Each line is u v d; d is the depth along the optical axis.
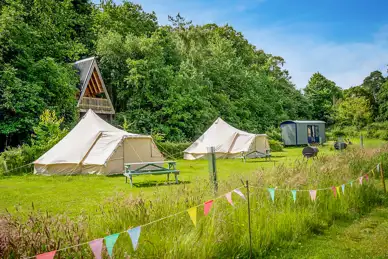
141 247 3.38
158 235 3.67
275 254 4.01
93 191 8.80
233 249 3.81
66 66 22.62
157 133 23.12
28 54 19.69
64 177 11.83
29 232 3.11
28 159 13.65
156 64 26.19
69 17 27.73
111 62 26.23
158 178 11.14
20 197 8.01
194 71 29.30
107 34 27.50
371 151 10.76
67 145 13.33
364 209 6.02
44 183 10.48
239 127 32.41
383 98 37.97
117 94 27.23
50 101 20.17
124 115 24.89
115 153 12.86
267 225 4.35
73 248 2.94
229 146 18.92
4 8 19.81
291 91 45.78
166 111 25.64
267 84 41.66
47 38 23.67
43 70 19.77
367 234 4.73
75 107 21.75
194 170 13.52
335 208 5.60
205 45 37.84
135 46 26.47
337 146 20.34
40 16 23.73
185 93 27.38
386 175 8.83
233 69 36.41
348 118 43.94
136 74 24.73
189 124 27.00
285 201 5.23
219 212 4.21
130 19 33.06
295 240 4.45
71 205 6.94
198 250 3.50
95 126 13.98
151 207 4.27
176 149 19.89
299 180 5.98
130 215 4.01
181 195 4.85
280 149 25.05
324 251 4.10
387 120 36.44
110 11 32.34
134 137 13.29
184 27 37.97
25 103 17.67
